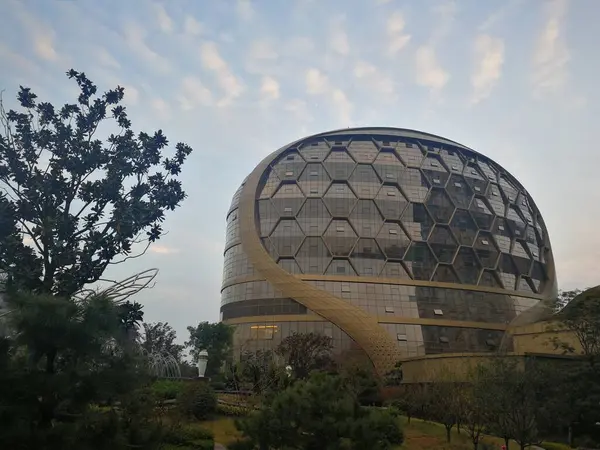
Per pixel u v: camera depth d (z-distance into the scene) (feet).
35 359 33.09
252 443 46.37
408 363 197.67
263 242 271.90
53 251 43.57
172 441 67.56
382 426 44.27
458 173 304.30
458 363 167.73
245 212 283.18
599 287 160.66
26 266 42.75
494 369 100.27
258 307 252.83
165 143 52.39
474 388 99.60
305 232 269.23
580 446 110.11
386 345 236.22
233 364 195.93
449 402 110.01
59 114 50.29
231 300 265.54
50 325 31.40
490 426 97.55
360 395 156.25
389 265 263.90
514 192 327.88
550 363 127.24
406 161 297.74
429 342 245.65
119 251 46.32
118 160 48.55
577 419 115.65
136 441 35.19
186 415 88.07
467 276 273.95
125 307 43.01
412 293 257.55
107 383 33.40
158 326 240.73
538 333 168.25
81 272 44.19
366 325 240.32
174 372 188.65
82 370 33.68
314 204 276.41
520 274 292.20
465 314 260.21
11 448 29.22
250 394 105.70
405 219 277.03
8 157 45.16
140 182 50.49
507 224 303.89
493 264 283.79
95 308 33.37
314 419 43.86
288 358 201.67
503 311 271.49
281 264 263.08
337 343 237.66
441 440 108.88
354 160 293.43
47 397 31.76
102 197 47.09
